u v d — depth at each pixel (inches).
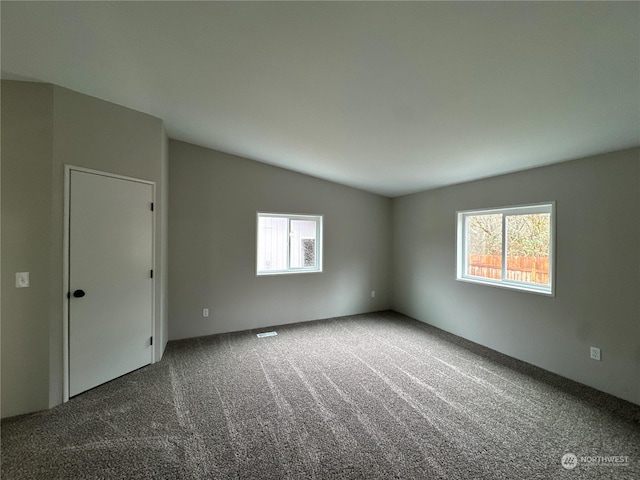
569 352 102.3
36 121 83.0
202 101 95.9
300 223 173.8
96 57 71.5
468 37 53.7
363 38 57.9
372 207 192.7
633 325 86.7
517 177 120.2
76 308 90.0
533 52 54.6
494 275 135.3
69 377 88.1
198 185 143.6
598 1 42.2
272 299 162.4
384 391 94.0
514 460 64.9
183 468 62.1
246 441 70.4
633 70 55.1
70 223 88.6
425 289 170.9
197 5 53.2
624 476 60.7
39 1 53.0
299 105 90.9
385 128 98.4
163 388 95.3
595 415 81.1
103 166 97.0
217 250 148.1
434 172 134.7
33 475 60.1
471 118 83.0
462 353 125.6
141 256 109.5
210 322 147.1
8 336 79.7
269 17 55.0
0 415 78.8
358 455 66.1
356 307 188.5
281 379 102.0
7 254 79.4
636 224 85.8
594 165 95.2
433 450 67.7
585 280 97.7
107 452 66.6
